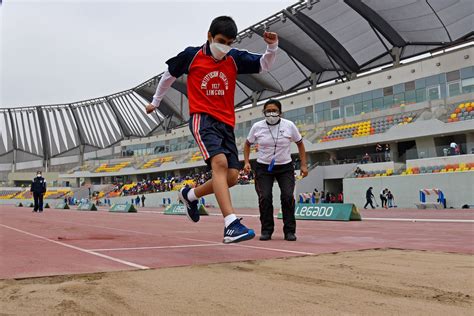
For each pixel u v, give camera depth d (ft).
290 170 18.45
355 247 14.64
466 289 7.27
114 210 82.69
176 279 8.23
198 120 11.98
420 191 78.95
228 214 11.17
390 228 27.20
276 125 18.39
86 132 248.73
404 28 104.47
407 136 91.66
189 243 16.34
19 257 11.64
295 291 7.13
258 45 128.26
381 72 108.47
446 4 93.15
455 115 85.97
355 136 101.81
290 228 17.94
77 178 213.05
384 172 89.81
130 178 192.85
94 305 6.23
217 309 5.98
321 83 136.56
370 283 7.79
